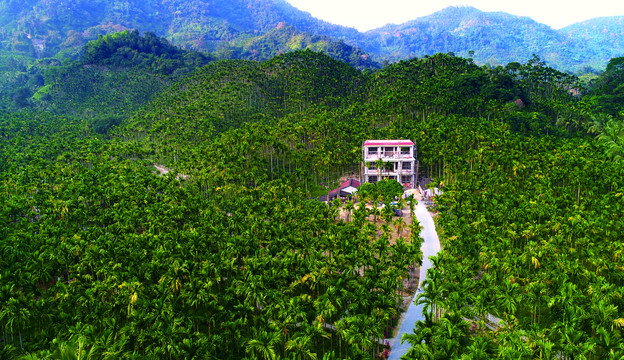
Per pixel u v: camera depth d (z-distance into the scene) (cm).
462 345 6309
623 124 17025
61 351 5069
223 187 14375
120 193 13075
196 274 7856
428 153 16625
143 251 8944
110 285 7556
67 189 13775
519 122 19338
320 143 18962
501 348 5778
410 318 7912
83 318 7019
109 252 8719
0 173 16800
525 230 9669
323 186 17050
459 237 9462
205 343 6109
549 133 19388
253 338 6281
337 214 11869
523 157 14875
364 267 9231
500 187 13100
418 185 16788
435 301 6975
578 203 11831
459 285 7388
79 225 12231
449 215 11694
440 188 15100
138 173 15975
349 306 7038
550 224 10081
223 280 9069
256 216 11000
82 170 16938
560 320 6800
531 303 7269
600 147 15925
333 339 7375
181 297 7231
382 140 17300
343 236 9562
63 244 9169
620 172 13175
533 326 6366
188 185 14675
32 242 9769
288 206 12181
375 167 16750
